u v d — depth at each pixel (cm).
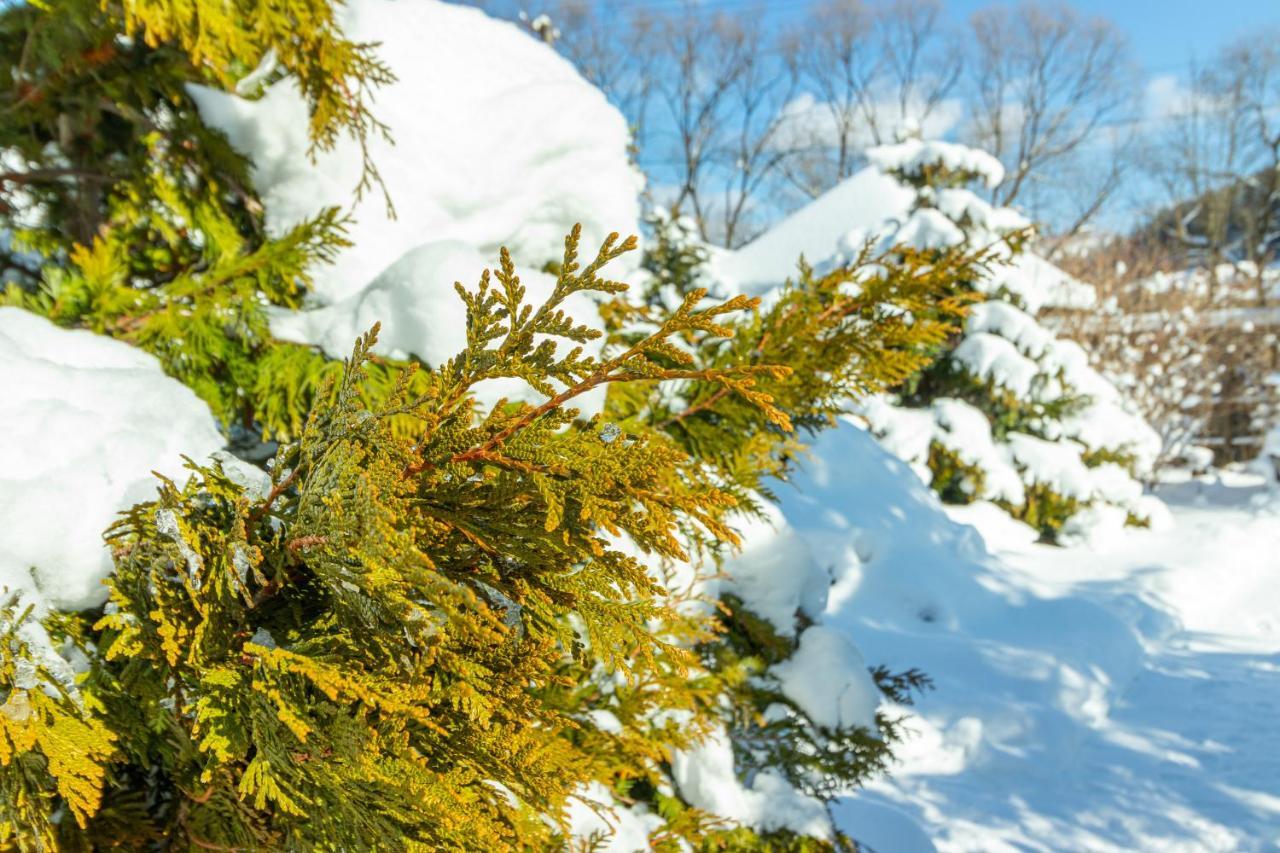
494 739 117
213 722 106
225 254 213
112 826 129
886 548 844
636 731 206
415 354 180
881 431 1200
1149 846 504
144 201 213
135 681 115
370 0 250
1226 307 2205
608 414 200
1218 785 571
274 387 183
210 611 110
